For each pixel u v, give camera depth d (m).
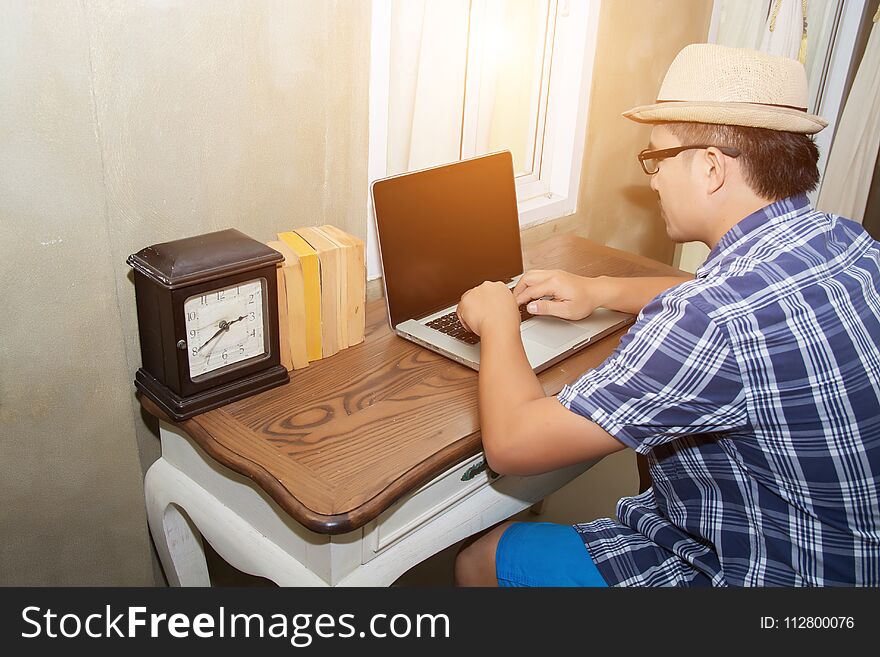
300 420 1.25
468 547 1.42
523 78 2.13
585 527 1.33
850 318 1.04
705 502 1.17
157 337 1.25
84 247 1.21
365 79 1.56
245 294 1.27
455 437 1.23
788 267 1.05
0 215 1.11
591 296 1.56
